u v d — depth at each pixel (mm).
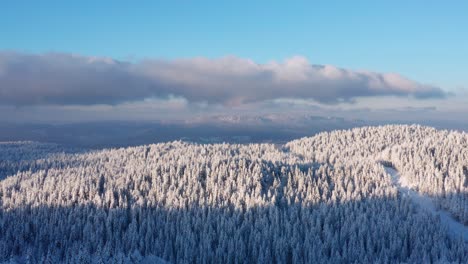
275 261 131125
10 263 128125
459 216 151125
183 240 136750
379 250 134125
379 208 155125
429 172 180125
